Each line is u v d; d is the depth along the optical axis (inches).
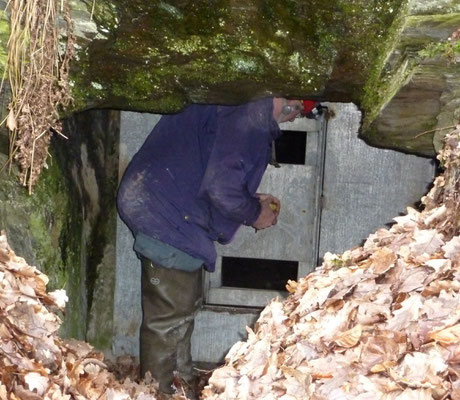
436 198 148.9
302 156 279.0
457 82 137.3
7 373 114.0
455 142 135.4
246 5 146.4
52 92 140.5
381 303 124.0
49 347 126.3
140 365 211.0
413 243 133.5
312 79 151.2
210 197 185.5
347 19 146.2
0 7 137.0
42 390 116.5
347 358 116.0
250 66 150.3
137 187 193.3
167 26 147.3
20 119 134.8
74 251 192.7
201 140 190.7
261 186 221.6
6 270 127.7
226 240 200.1
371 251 146.8
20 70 136.4
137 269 223.3
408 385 104.5
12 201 158.2
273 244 224.7
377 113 147.5
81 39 140.6
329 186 219.3
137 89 153.3
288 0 146.3
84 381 136.4
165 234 193.2
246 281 271.0
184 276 200.1
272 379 123.0
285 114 181.9
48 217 168.9
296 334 129.6
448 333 108.0
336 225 221.3
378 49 147.5
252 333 143.1
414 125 148.3
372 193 218.2
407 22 137.1
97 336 225.6
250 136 183.0
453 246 127.0
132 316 225.1
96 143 209.9
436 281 119.9
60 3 135.9
